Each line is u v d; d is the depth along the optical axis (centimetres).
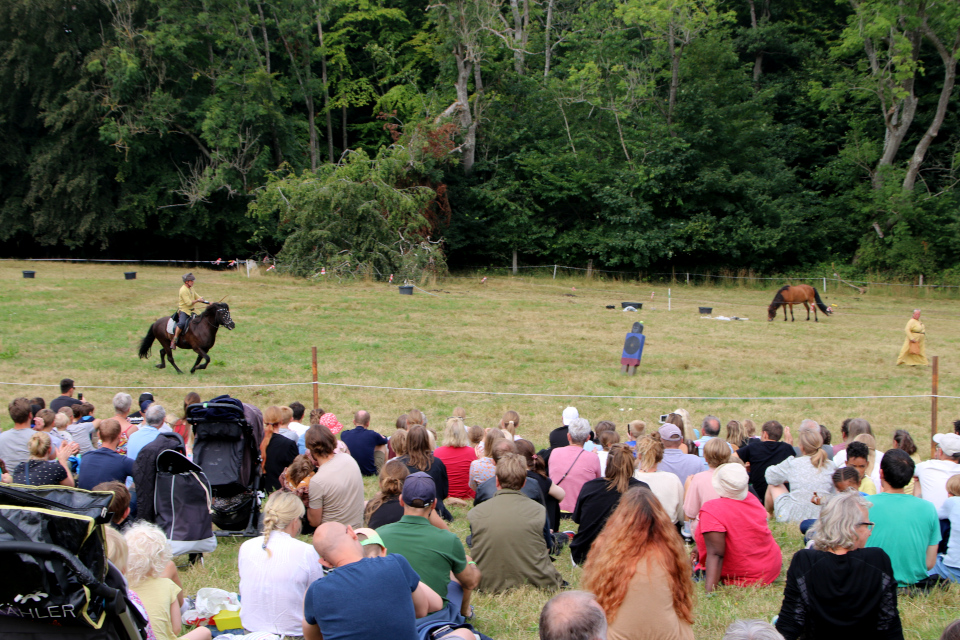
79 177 3978
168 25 3922
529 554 631
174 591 468
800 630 466
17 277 3039
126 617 337
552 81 4766
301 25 4403
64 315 2330
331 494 711
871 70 5094
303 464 727
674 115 4803
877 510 614
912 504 612
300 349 1997
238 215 4403
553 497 765
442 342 2156
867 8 4234
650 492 452
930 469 771
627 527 436
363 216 3406
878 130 5044
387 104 4747
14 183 4200
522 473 646
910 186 4453
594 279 4438
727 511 631
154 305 2588
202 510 684
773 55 5584
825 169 4912
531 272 4778
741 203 4738
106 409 1387
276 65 4962
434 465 809
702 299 3653
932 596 605
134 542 458
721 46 4762
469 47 4366
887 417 1465
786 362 2009
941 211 4441
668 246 4544
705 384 1733
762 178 4788
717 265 4847
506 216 4741
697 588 644
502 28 4794
